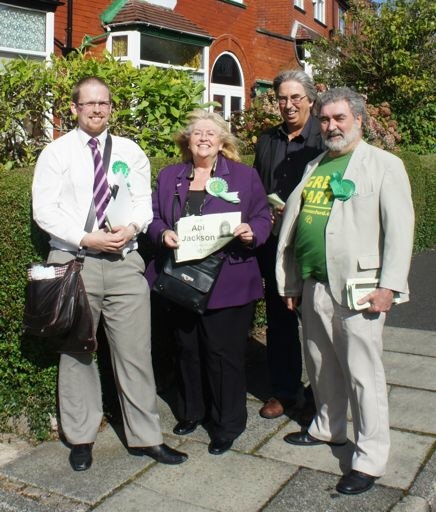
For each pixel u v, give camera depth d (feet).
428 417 13.98
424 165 34.35
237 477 11.76
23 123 18.60
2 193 12.66
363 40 45.60
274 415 14.16
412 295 24.82
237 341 12.86
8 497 11.27
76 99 11.64
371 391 11.19
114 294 11.97
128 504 10.98
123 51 39.32
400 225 10.65
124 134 18.81
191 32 42.50
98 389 12.60
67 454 12.71
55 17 35.09
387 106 34.60
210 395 13.93
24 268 12.73
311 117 13.88
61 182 11.60
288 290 12.66
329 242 11.16
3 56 32.04
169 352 15.92
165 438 13.32
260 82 56.44
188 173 12.93
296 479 11.63
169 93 18.90
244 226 12.11
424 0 43.70
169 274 12.23
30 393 13.34
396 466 11.96
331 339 11.62
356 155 11.25
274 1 61.31
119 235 11.41
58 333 11.49
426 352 18.24
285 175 13.82
